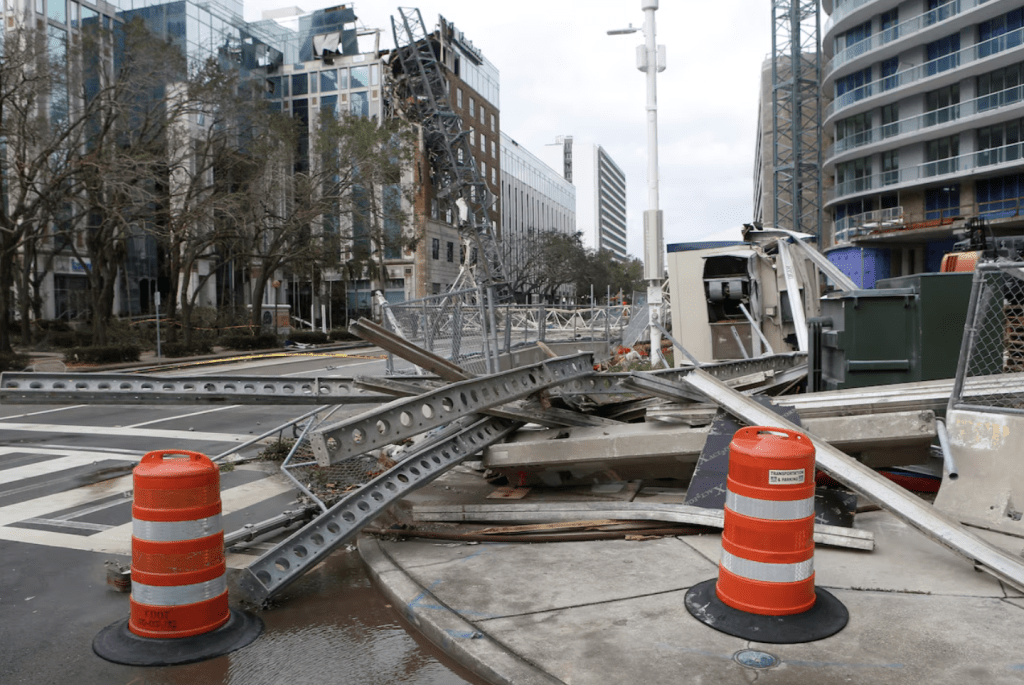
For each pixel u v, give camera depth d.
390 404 5.61
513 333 17.64
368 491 5.43
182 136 36.25
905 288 7.36
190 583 4.20
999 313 7.07
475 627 4.13
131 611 4.29
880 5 47.41
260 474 8.77
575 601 4.43
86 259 52.72
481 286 11.76
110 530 6.62
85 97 31.62
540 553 5.37
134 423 13.39
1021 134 41.28
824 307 8.40
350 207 49.00
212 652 4.07
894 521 5.72
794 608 4.00
